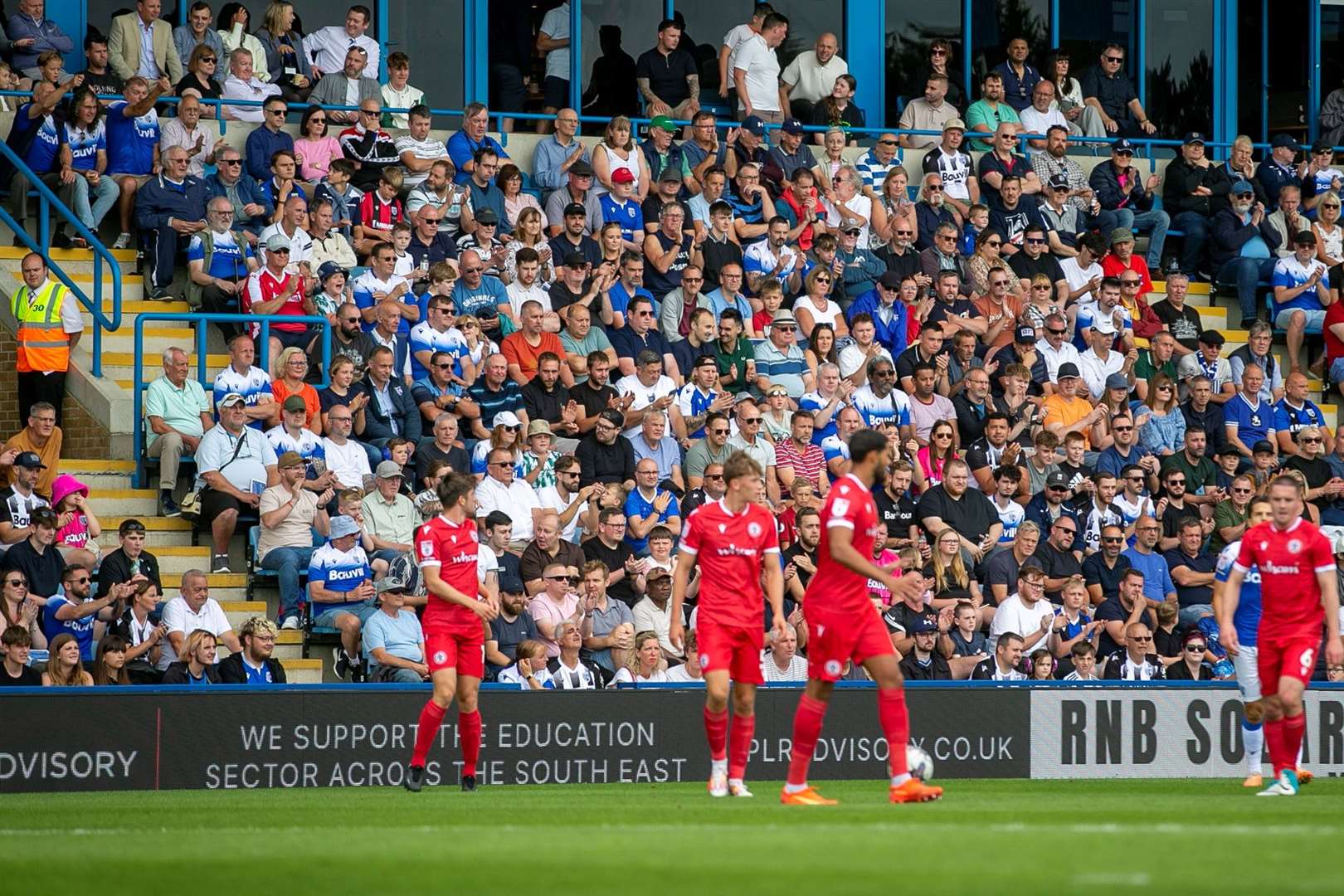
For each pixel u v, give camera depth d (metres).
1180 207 67.44
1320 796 33.94
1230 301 66.88
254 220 55.75
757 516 31.34
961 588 49.69
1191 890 16.92
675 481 52.19
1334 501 57.78
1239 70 75.50
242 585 47.12
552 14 66.88
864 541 29.03
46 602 42.78
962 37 71.75
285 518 46.53
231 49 60.75
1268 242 67.00
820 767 42.75
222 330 53.84
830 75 67.56
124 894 17.77
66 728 37.94
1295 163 73.94
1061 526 51.06
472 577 35.12
